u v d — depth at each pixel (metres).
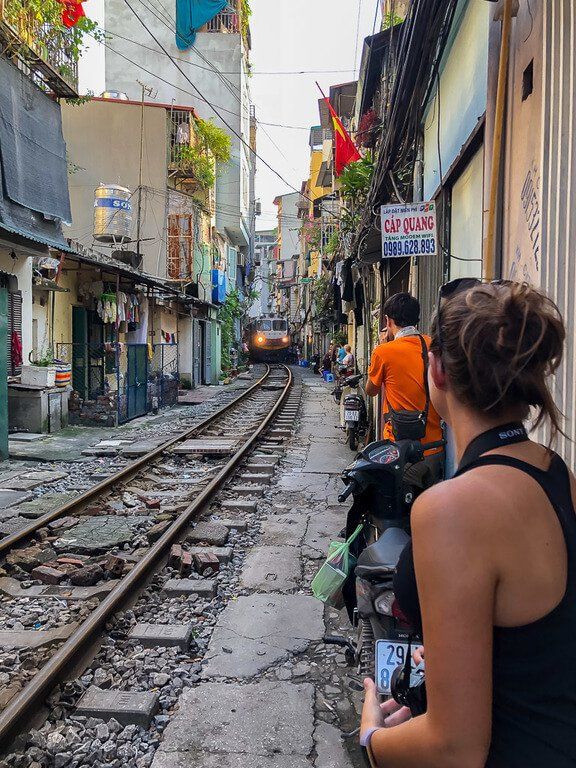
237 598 4.82
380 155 6.95
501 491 1.07
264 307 95.88
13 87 10.70
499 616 1.04
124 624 4.28
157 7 33.28
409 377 4.05
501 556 1.03
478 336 1.16
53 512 6.79
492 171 3.80
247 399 22.28
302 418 16.86
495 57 4.12
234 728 3.12
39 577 5.15
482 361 1.15
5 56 10.66
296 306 68.19
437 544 1.05
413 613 1.22
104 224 19.20
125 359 15.40
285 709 3.29
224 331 37.66
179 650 3.96
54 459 10.32
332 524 6.82
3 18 9.65
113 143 23.75
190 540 6.05
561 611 1.04
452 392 1.23
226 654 3.92
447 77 6.14
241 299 49.75
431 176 7.11
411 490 3.44
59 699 3.33
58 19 11.22
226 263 38.41
